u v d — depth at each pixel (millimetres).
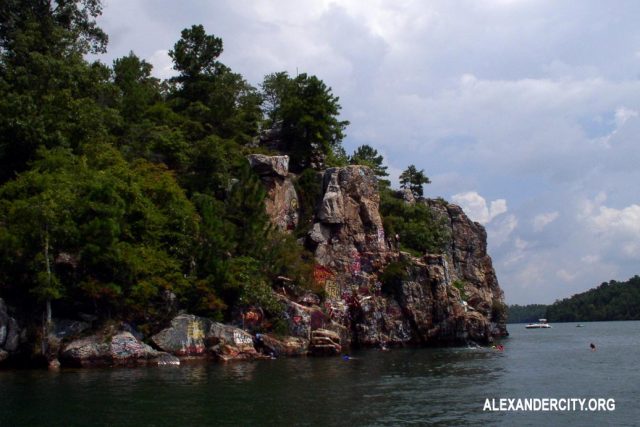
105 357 38562
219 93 79750
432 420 22000
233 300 50219
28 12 58812
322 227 71000
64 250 40344
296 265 61031
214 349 44438
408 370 39875
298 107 81250
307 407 24156
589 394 28922
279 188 69688
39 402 24609
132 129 65375
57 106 52875
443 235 104562
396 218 92625
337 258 70438
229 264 49250
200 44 81688
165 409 23328
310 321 54281
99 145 54312
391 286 72812
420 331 72562
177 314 45750
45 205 38281
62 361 38156
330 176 74312
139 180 50531
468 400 26547
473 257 120625
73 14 63406
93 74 58000
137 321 43812
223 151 65938
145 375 34000
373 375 36062
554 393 29109
